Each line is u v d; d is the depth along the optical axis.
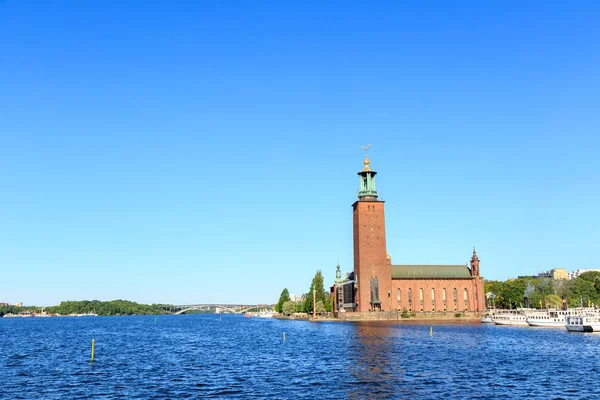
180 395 61.12
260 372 78.06
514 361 86.69
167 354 108.12
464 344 116.75
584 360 88.38
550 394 59.88
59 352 114.44
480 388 63.22
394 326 196.50
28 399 59.62
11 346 132.88
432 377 70.69
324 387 64.69
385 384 65.94
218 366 86.06
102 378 74.00
